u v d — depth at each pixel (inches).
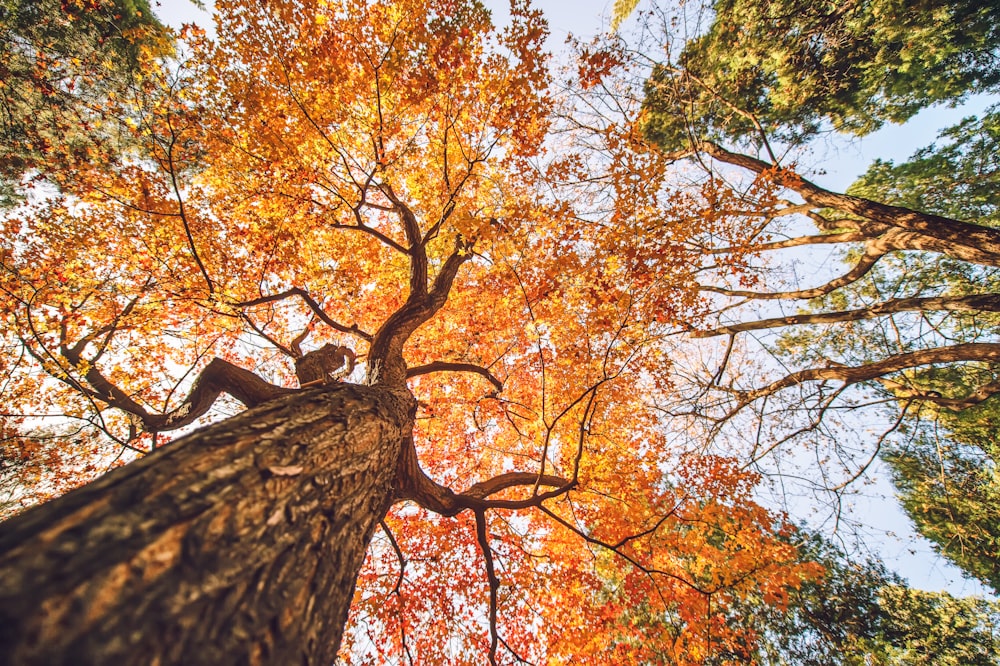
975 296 302.4
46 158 241.0
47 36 268.2
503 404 325.1
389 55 229.6
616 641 271.7
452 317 342.0
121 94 262.1
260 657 46.5
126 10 301.7
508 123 240.2
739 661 306.7
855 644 328.2
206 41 208.1
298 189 234.2
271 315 306.2
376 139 247.4
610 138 253.8
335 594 68.5
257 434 75.7
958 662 318.7
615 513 265.1
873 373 338.6
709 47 410.3
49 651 31.6
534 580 257.1
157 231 228.2
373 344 203.3
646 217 249.4
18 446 238.7
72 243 233.8
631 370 292.0
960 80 353.4
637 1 398.0
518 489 306.2
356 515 88.4
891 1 316.8
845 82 367.2
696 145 385.1
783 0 348.5
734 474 276.7
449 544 279.4
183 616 41.5
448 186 250.8
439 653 250.5
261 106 223.1
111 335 233.0
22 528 41.7
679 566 277.7
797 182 264.1
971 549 353.7
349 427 101.6
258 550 54.9
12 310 213.9
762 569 246.7
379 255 315.9
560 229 249.1
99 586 38.0
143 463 57.2
